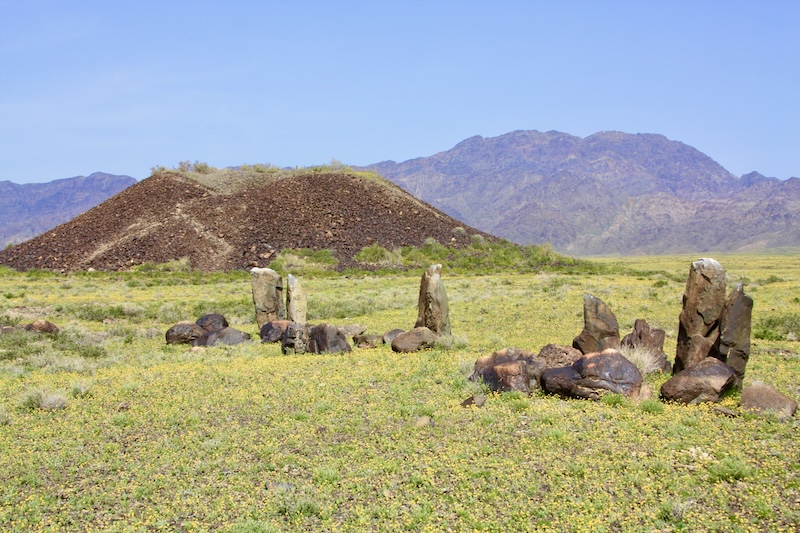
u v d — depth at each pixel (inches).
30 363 913.5
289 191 3673.7
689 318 660.1
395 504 415.8
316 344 920.3
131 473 487.2
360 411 607.8
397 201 3860.7
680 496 409.1
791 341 967.6
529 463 468.1
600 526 374.9
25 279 2603.3
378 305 1606.8
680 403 584.1
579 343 748.0
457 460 478.3
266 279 1207.6
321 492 439.5
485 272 2866.6
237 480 466.6
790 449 474.0
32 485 470.0
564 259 3341.5
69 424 604.1
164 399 679.1
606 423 537.3
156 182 3794.3
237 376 767.7
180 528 405.7
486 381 661.9
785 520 379.2
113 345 1087.6
